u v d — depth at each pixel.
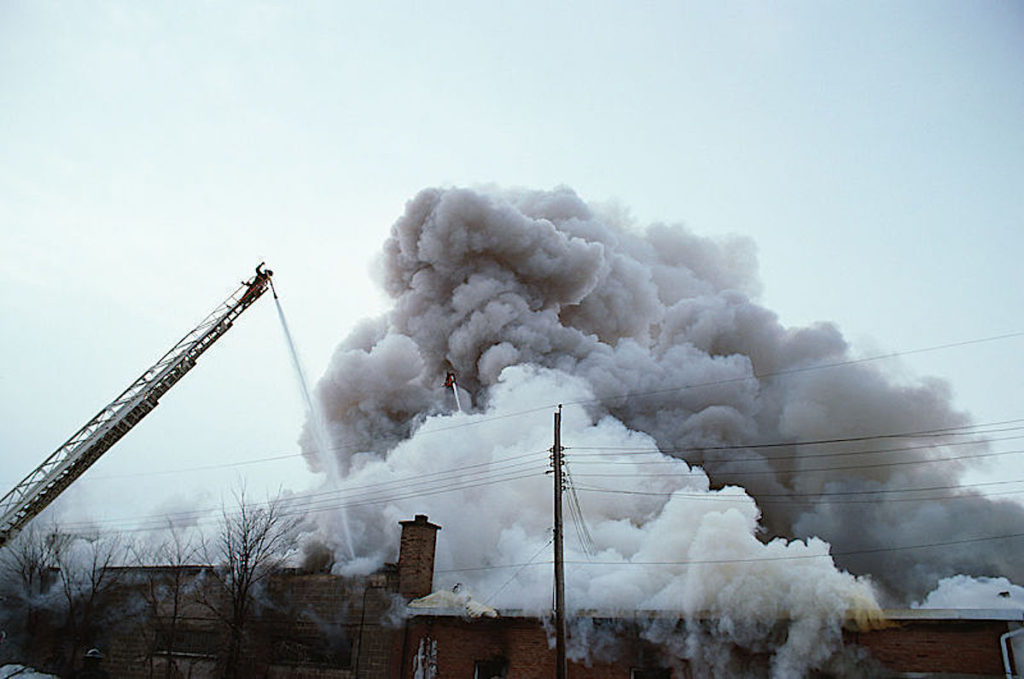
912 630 13.23
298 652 19.91
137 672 21.84
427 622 18.20
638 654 15.60
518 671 16.67
